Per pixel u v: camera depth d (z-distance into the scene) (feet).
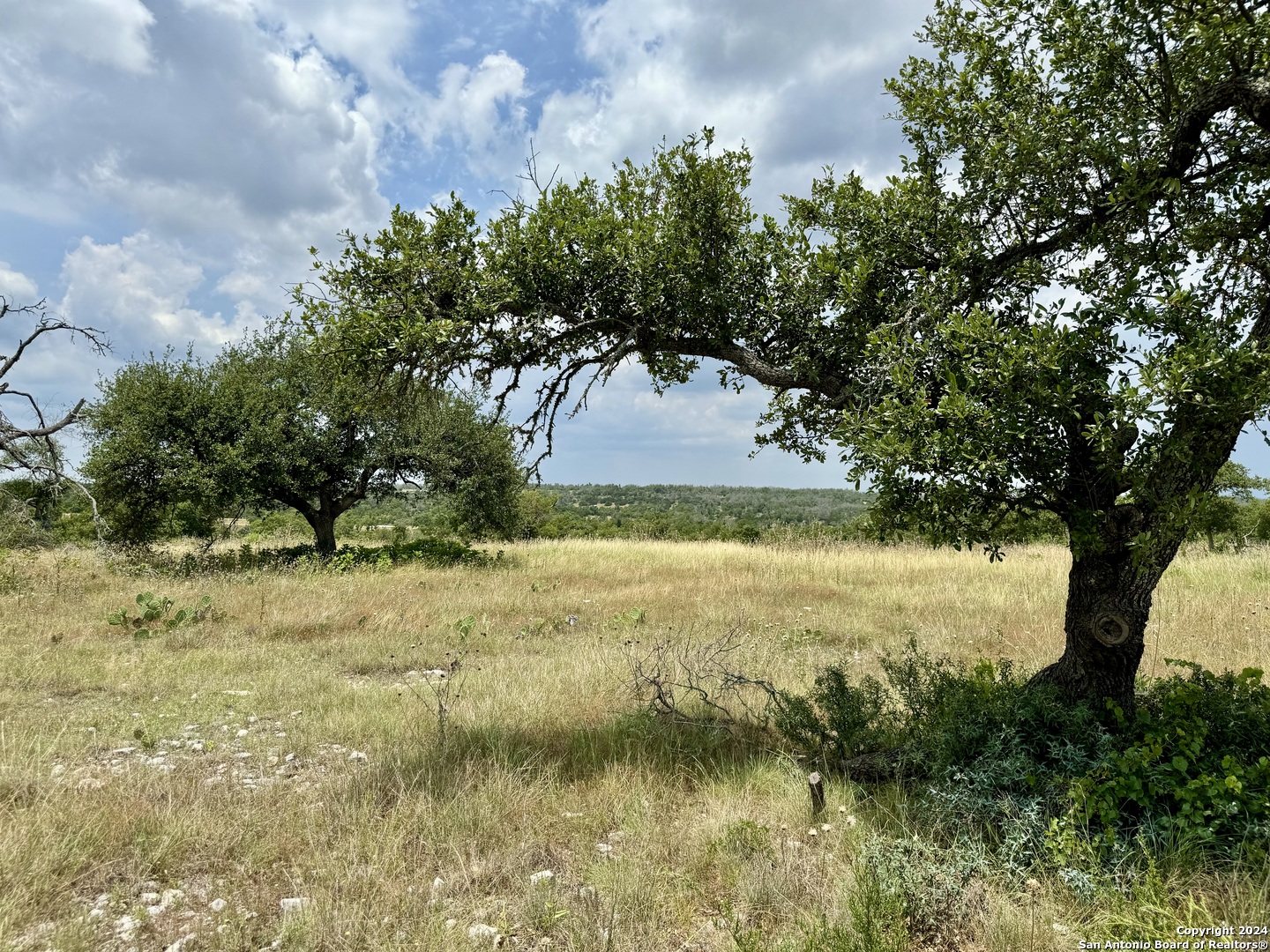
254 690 23.40
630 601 42.29
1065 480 13.30
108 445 55.57
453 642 32.01
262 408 57.31
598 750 17.28
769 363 18.54
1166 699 14.69
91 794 14.10
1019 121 14.90
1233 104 13.34
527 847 12.69
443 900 11.11
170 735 19.01
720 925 10.58
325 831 13.02
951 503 12.66
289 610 37.63
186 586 45.16
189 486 54.29
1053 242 15.44
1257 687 15.33
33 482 59.36
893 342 13.87
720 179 17.48
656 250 17.63
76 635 32.55
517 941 10.15
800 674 24.36
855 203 17.43
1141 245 15.01
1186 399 11.38
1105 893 10.34
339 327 16.31
